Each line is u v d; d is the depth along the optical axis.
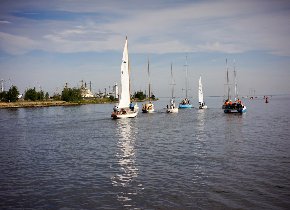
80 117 99.50
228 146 40.59
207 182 24.27
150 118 90.88
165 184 24.06
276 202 19.84
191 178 25.50
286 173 26.36
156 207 19.55
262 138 47.28
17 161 34.06
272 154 34.47
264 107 155.12
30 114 119.19
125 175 27.06
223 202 20.03
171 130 60.75
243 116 94.94
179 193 21.91
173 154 36.00
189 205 19.69
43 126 73.50
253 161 31.09
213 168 28.64
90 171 28.77
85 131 61.50
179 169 28.59
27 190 23.39
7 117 104.88
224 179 24.97
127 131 60.06
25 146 44.72
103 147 42.16
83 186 24.14
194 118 89.75
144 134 55.12
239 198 20.66
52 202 20.84
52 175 27.59
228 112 110.69
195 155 35.06
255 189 22.33
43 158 35.53
